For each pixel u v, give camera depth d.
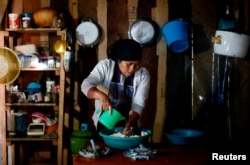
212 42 3.38
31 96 3.21
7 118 3.27
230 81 3.41
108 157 1.99
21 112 3.36
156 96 3.46
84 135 3.17
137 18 3.38
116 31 3.40
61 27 3.12
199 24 3.37
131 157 1.97
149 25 3.31
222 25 3.12
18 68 3.01
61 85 3.14
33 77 3.47
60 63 3.16
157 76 3.44
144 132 2.31
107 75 2.57
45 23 3.20
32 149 3.56
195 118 3.46
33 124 3.25
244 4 3.31
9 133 3.21
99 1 3.39
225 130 3.44
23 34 3.41
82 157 1.98
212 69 3.41
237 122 3.43
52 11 3.19
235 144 3.43
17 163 3.50
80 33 3.33
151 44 3.39
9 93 3.21
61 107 3.16
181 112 3.47
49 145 3.55
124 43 2.24
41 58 3.24
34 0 3.42
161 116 3.47
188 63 3.42
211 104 3.44
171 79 3.44
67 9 3.40
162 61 3.42
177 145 2.40
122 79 2.57
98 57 3.43
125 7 3.38
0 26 3.31
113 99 2.61
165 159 1.98
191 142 2.40
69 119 3.48
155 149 2.11
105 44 3.42
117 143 2.12
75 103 3.49
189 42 3.31
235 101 3.42
